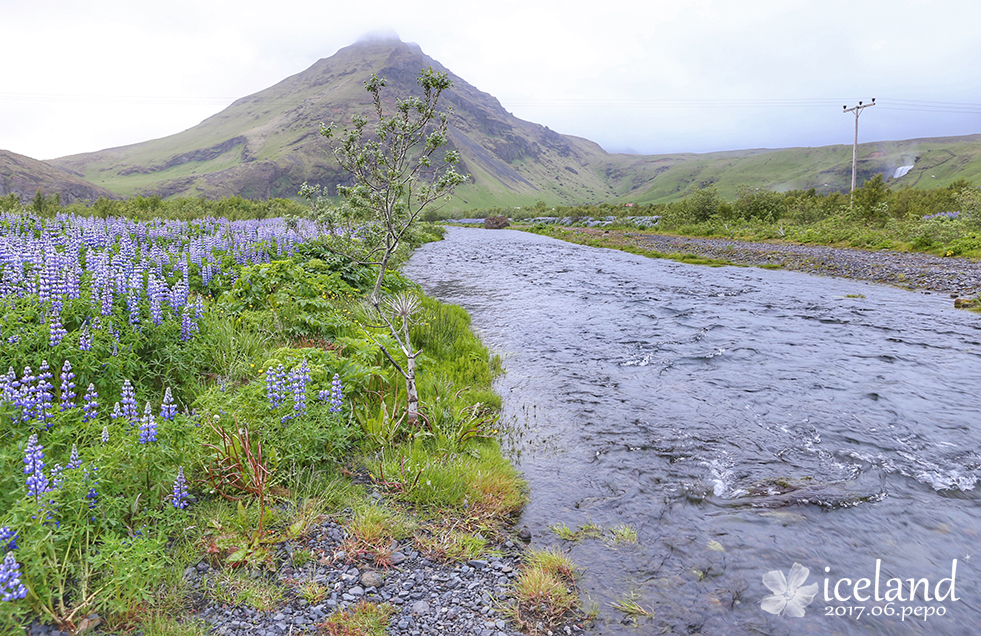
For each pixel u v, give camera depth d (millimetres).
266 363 7039
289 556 4578
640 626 4043
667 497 5988
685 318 15594
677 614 4180
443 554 4789
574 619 4102
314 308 11031
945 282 20469
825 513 5672
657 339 13195
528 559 4836
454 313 15117
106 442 4766
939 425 7973
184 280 10664
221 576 4254
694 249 37406
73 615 3586
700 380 10125
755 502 5875
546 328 14484
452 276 25344
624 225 67125
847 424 8039
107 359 6172
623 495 6039
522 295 19828
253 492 5152
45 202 35094
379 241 10461
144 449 4527
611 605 4270
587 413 8531
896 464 6773
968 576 4672
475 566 4695
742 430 7848
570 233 60062
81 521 4020
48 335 6047
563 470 6660
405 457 6242
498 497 5812
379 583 4348
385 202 8133
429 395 8102
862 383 9844
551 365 11133
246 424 5676
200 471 5336
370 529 4922
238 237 17969
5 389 4594
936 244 29344
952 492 6102
